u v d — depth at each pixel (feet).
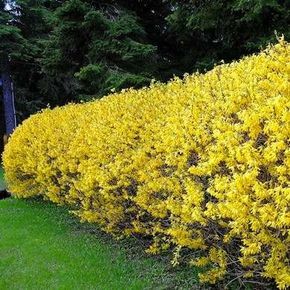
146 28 41.50
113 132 17.47
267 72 11.43
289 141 9.68
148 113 16.31
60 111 27.22
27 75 63.57
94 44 36.47
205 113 12.69
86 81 42.39
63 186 22.33
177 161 13.03
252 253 10.77
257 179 10.00
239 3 26.45
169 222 15.43
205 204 12.30
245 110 10.62
